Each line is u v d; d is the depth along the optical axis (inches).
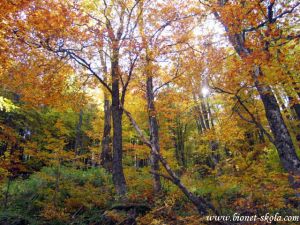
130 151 612.1
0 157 419.2
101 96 708.7
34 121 646.5
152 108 458.6
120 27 390.3
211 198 321.1
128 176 502.6
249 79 324.8
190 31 392.2
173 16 381.4
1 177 414.0
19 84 349.1
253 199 254.2
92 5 368.5
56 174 447.5
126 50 354.0
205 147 639.8
